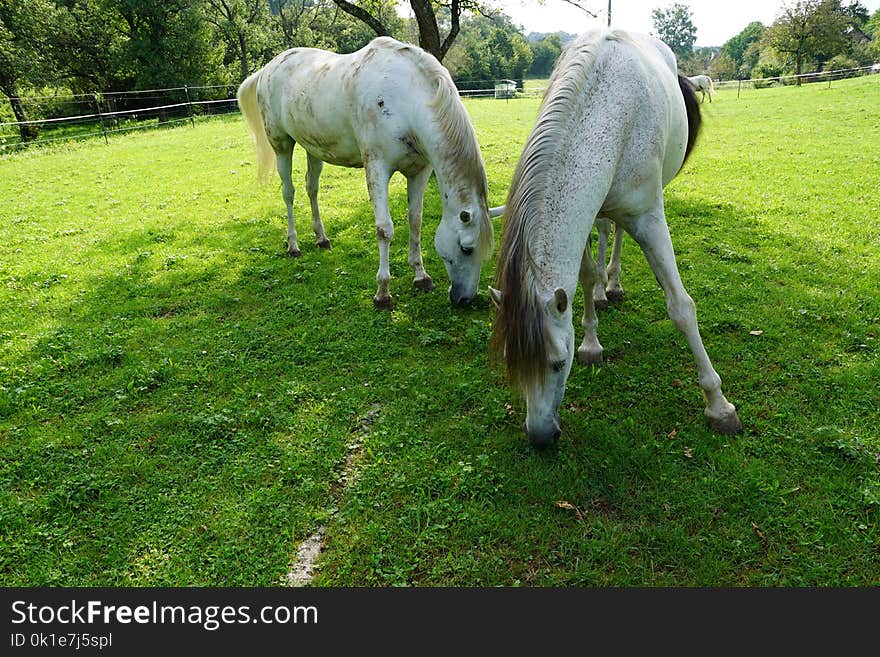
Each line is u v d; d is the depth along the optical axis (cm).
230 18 4225
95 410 446
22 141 2398
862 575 279
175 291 666
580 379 448
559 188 301
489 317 559
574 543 305
